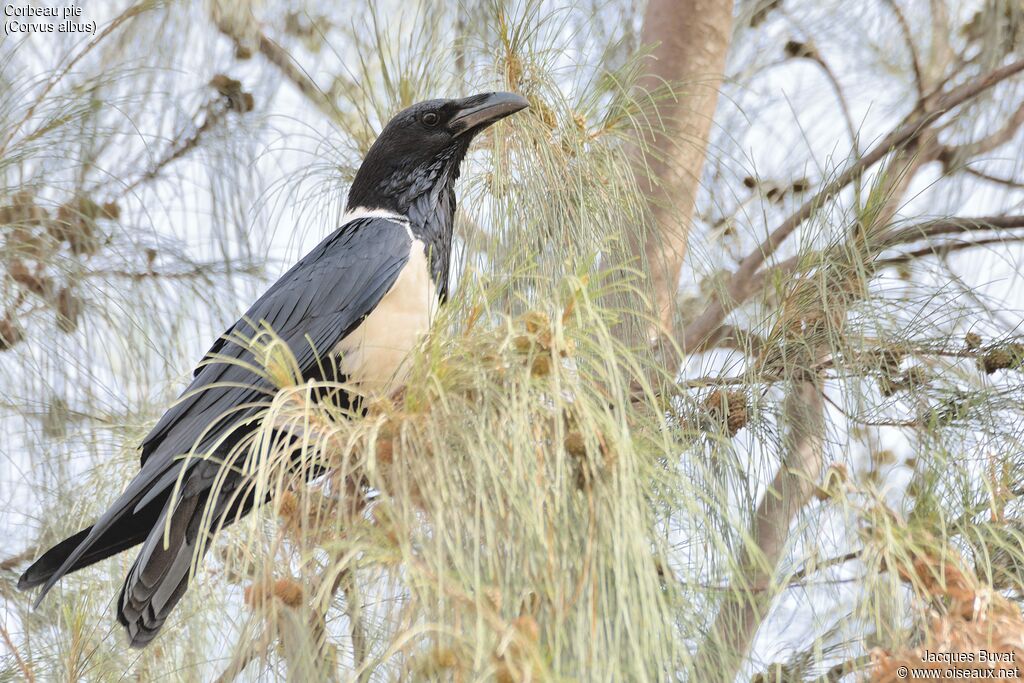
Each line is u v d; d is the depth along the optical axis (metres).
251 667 4.95
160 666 6.78
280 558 4.86
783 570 5.44
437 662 4.41
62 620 7.06
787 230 8.48
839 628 5.32
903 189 8.45
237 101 9.95
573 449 4.89
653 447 5.38
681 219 8.13
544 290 6.20
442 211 9.20
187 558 6.68
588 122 7.92
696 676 5.00
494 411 4.94
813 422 6.84
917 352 6.99
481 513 4.90
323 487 5.05
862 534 5.09
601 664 4.55
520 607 4.68
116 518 6.81
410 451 4.87
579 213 7.22
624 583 4.52
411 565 4.50
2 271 8.09
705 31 10.45
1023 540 5.48
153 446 7.91
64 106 8.44
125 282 8.49
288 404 5.32
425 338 5.30
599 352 4.91
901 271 7.62
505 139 7.67
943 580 4.97
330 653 4.90
